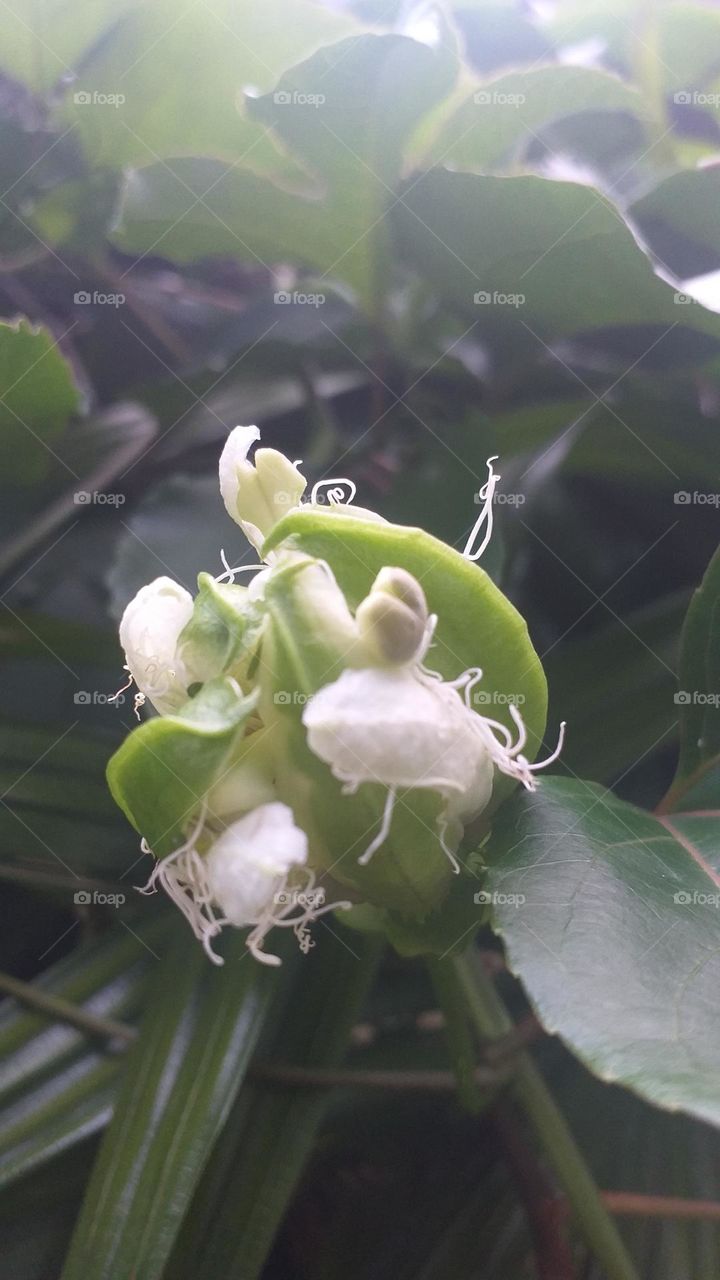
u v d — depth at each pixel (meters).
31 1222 0.20
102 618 0.29
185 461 0.29
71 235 0.30
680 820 0.16
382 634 0.13
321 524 0.14
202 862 0.13
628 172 0.30
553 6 0.30
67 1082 0.20
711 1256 0.20
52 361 0.23
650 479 0.29
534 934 0.13
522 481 0.28
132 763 0.13
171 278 0.32
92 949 0.22
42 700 0.27
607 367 0.26
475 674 0.14
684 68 0.29
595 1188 0.19
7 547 0.27
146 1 0.26
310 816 0.14
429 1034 0.22
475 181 0.22
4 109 0.28
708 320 0.23
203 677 0.13
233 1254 0.18
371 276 0.27
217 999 0.19
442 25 0.23
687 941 0.13
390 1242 0.21
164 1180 0.17
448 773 0.13
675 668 0.24
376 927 0.16
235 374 0.29
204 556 0.25
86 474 0.28
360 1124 0.22
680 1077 0.11
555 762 0.23
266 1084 0.20
